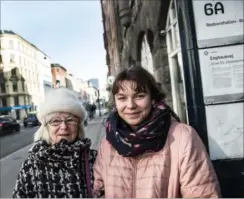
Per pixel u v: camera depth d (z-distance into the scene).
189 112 3.59
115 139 1.77
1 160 11.07
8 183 7.22
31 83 80.62
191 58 3.52
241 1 3.47
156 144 1.67
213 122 3.52
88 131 16.28
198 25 3.51
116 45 22.36
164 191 1.65
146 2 7.37
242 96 3.49
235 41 3.47
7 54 73.31
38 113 2.05
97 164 1.92
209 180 1.64
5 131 27.50
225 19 3.48
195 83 3.52
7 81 72.81
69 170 1.88
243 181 3.47
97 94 39.84
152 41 7.71
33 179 1.85
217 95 3.51
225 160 3.51
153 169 1.67
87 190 1.89
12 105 73.00
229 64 3.49
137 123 1.75
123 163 1.73
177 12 3.70
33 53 84.75
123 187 1.70
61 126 1.97
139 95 1.76
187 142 1.66
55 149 1.87
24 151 13.30
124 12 11.34
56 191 1.84
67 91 2.07
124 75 1.79
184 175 1.64
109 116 1.90
